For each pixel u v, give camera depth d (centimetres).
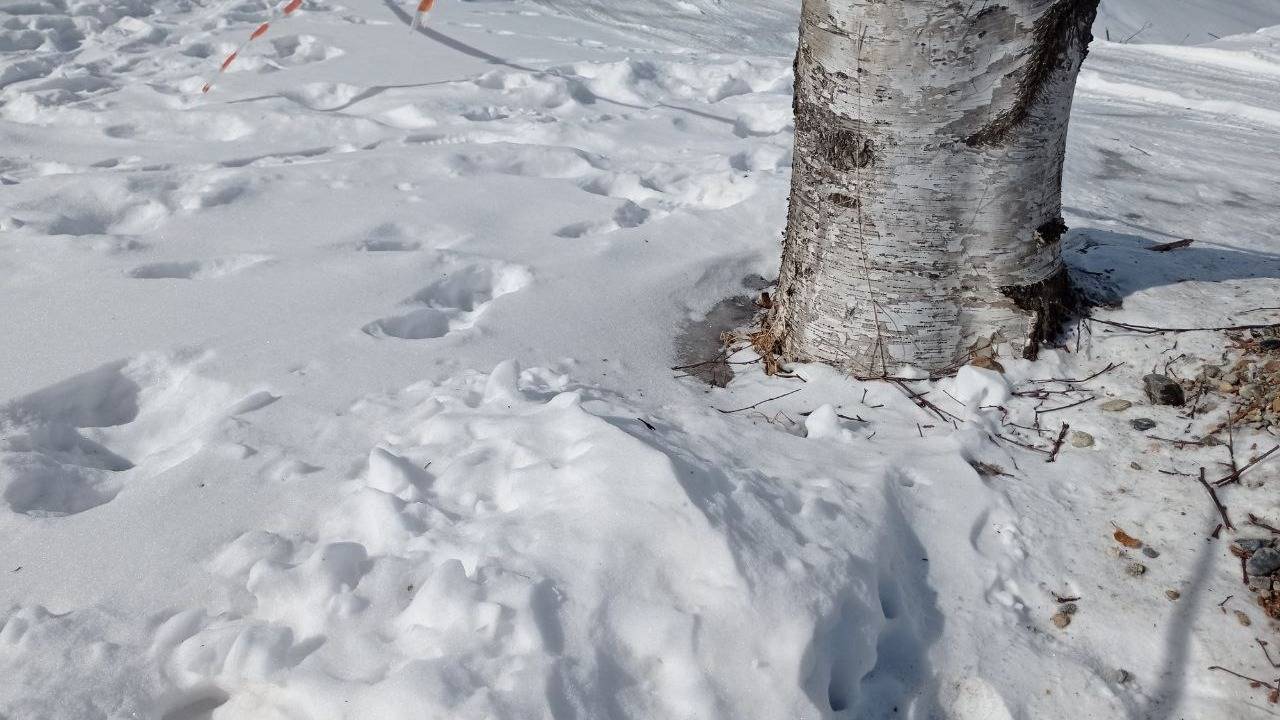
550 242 434
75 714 202
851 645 222
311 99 660
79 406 318
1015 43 282
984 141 293
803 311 334
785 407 315
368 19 859
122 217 462
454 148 548
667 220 453
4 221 434
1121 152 600
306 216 456
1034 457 288
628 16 955
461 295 401
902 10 279
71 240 418
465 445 276
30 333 344
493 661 202
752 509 238
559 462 256
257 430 291
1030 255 314
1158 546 256
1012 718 220
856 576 228
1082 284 357
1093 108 714
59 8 821
